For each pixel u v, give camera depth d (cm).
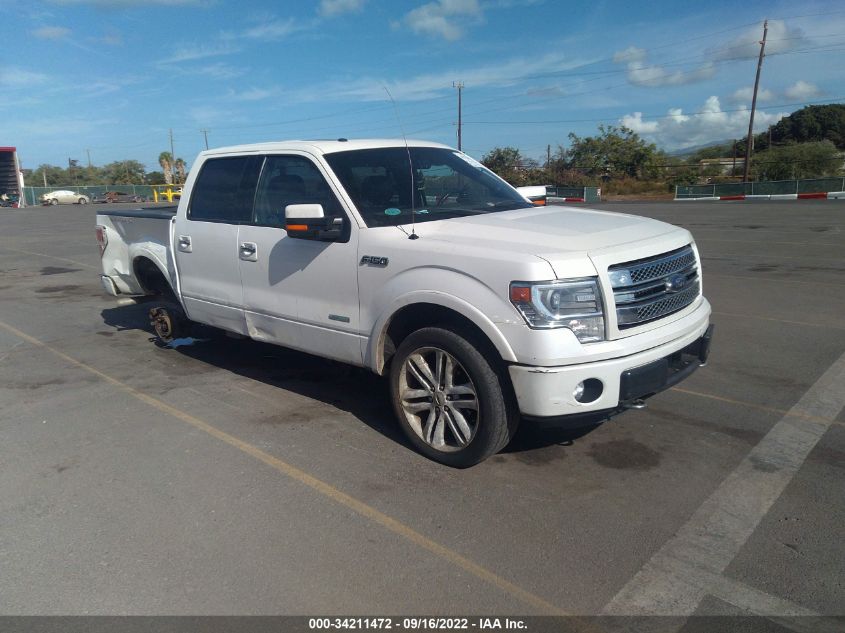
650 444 446
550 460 425
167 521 362
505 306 365
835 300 886
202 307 593
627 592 296
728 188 4375
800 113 8056
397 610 288
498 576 309
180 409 529
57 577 316
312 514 366
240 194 547
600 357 363
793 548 326
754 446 441
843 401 517
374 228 440
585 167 6512
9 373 638
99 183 10312
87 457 445
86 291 1097
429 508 369
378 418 500
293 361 651
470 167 559
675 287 409
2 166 5694
